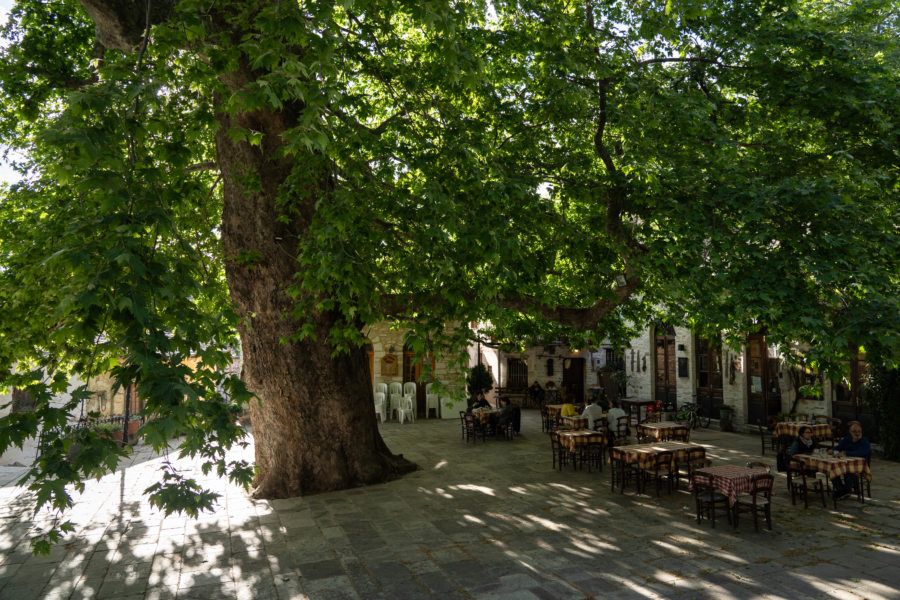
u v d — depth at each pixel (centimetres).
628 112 916
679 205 830
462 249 741
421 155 823
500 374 2627
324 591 606
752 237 774
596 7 1012
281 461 1034
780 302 735
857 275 700
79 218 392
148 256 357
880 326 658
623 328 1329
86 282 344
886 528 781
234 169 845
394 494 1016
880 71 841
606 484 1073
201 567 684
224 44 588
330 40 549
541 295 946
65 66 999
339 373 1063
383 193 825
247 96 514
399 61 930
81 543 782
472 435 1634
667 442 1090
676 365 1995
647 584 602
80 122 365
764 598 561
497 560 684
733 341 957
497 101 993
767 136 914
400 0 554
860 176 793
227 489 1085
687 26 977
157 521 877
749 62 948
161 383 303
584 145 1106
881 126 790
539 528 805
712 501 791
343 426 1073
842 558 668
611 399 2402
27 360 766
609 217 993
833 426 1451
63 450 309
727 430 1777
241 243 970
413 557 700
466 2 912
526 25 948
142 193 405
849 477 909
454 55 588
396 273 846
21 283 802
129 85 432
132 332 321
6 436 294
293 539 779
